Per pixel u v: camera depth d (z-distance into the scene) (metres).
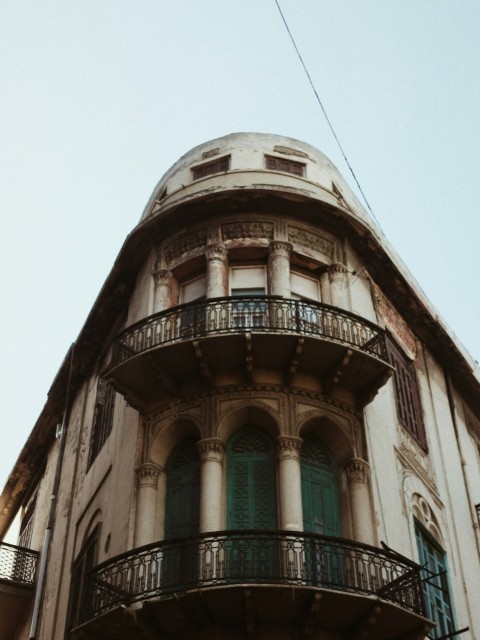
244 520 15.46
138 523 16.03
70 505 22.19
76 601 18.75
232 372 17.06
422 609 14.27
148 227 20.53
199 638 13.95
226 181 20.86
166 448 17.06
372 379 17.31
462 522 20.88
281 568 13.86
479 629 18.69
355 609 13.69
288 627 13.85
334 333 17.30
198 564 13.99
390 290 22.20
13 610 23.02
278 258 19.16
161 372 16.86
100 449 20.98
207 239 19.73
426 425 21.44
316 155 22.95
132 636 14.22
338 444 16.91
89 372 25.06
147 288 20.16
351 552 14.87
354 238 20.75
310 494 16.06
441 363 24.50
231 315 17.03
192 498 16.14
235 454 16.39
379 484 16.95
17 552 23.62
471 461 23.56
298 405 16.75
